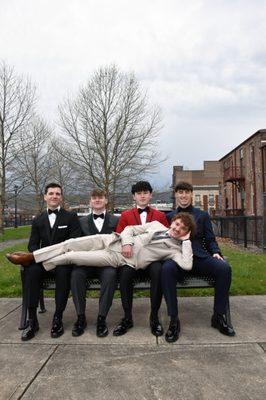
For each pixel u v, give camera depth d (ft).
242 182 111.86
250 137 101.19
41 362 10.96
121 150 83.15
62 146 89.10
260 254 40.98
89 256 13.65
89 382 9.73
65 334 13.26
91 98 83.05
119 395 9.08
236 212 111.04
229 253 38.68
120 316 15.25
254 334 12.93
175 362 10.79
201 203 217.15
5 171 83.15
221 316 13.28
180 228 13.99
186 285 13.99
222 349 11.67
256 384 9.48
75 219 15.74
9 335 13.30
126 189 85.71
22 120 81.15
